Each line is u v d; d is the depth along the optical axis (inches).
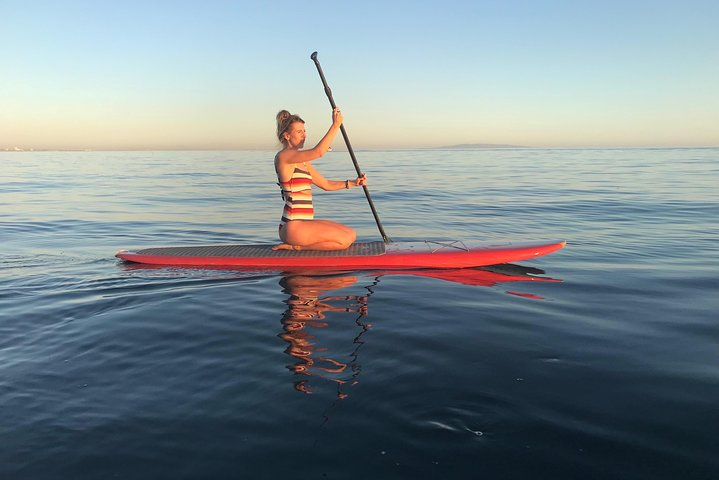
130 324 114.0
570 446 65.6
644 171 829.2
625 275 162.7
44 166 1136.2
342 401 77.6
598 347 100.1
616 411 74.5
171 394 80.7
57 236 252.4
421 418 72.4
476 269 170.7
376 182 628.4
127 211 356.5
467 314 120.9
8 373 89.0
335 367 90.1
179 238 247.6
